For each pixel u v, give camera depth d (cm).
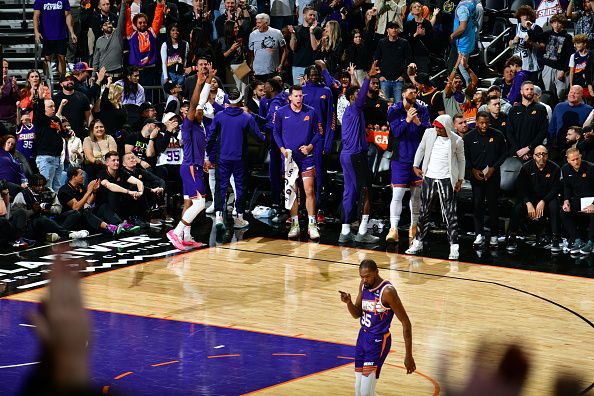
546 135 2502
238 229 2617
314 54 3027
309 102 2531
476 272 2169
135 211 2659
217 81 2659
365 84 2361
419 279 2100
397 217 2459
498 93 2555
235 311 1845
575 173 2319
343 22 3183
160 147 2784
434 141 2266
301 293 1983
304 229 2609
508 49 3084
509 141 2530
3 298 1922
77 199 2605
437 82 3027
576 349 1623
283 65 3133
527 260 2286
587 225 2414
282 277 2116
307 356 1568
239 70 2748
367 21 3056
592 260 2281
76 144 2791
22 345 1614
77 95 2897
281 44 3114
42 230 2486
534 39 2864
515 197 2525
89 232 2584
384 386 1419
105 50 3170
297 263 2248
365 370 1282
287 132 2458
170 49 3164
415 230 2405
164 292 1978
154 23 3234
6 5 3688
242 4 3228
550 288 2036
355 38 2989
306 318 1802
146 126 2784
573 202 2338
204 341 1650
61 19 3209
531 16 2883
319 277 2119
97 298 1922
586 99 2741
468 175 2422
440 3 3216
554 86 2878
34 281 2061
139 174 2703
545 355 1585
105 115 2916
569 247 2369
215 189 2611
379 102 2494
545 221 2475
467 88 2820
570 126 2547
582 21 2878
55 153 2741
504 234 2544
